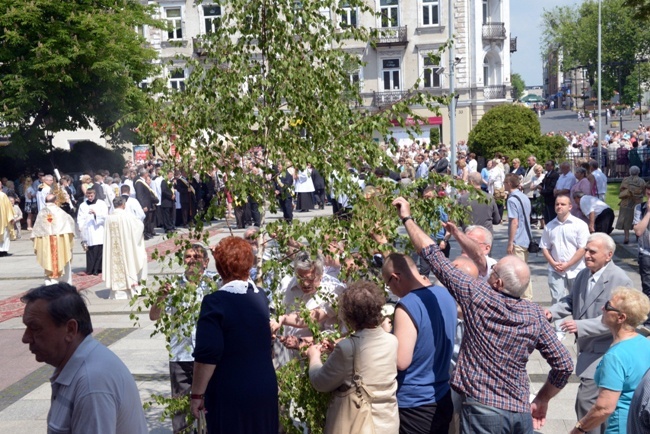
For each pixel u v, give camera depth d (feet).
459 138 170.81
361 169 18.98
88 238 56.75
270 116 18.44
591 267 20.58
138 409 11.95
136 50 106.11
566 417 24.99
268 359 15.98
